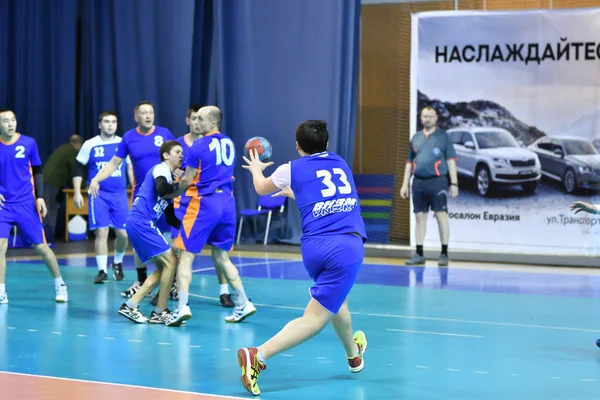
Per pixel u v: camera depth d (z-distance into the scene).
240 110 21.91
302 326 7.27
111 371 8.04
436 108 19.44
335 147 20.83
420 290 13.85
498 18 18.91
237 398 7.05
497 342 9.62
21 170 12.03
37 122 24.00
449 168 17.50
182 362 8.46
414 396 7.21
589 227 18.53
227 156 10.84
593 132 18.44
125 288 13.89
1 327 10.39
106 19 23.44
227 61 21.95
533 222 18.88
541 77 18.72
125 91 23.12
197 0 22.53
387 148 21.88
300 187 7.44
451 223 19.48
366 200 21.67
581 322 10.93
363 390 7.41
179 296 10.50
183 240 10.57
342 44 20.69
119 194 14.50
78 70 24.25
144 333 10.05
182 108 22.42
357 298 12.98
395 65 21.72
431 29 19.38
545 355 8.91
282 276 15.60
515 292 13.67
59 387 7.39
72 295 13.08
